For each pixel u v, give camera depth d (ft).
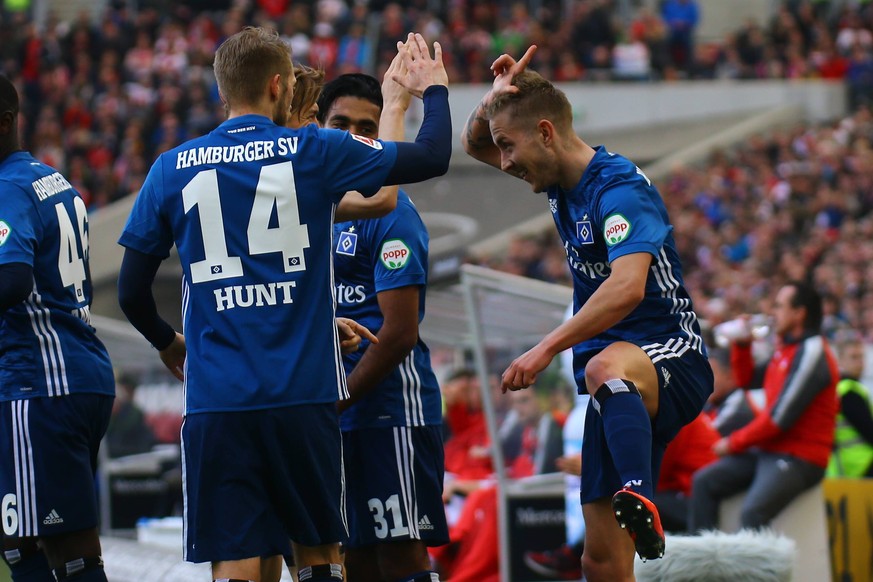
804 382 63.62
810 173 208.23
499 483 73.41
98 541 46.26
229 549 38.37
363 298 48.85
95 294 210.79
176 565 70.38
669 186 223.10
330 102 48.75
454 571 77.15
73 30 260.83
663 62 280.72
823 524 65.41
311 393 38.91
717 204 209.26
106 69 248.32
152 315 41.63
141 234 39.93
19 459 44.73
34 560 47.01
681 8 289.74
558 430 74.64
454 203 252.01
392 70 44.91
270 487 39.27
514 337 74.64
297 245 39.19
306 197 39.34
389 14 263.08
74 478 45.14
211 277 38.99
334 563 40.70
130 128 230.07
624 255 40.86
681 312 43.50
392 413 48.16
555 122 42.96
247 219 38.99
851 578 67.46
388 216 48.01
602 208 41.88
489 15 279.08
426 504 48.62
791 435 64.69
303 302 39.17
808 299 65.16
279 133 39.83
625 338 43.01
